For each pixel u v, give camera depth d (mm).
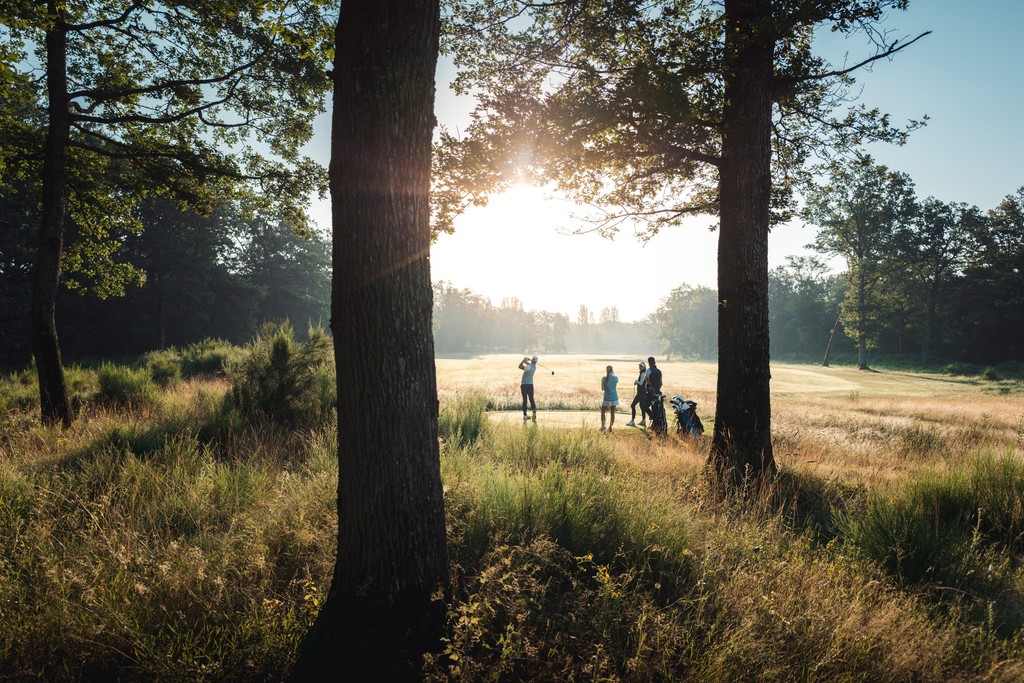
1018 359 69188
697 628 2938
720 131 7762
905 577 4262
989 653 3012
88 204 12273
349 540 2906
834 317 102500
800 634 2904
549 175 8406
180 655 2576
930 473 6492
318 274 61594
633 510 4328
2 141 10406
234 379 10406
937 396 29875
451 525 4012
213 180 12055
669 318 133000
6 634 2625
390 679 2500
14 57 9102
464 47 8234
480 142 7422
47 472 5297
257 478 5352
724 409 7578
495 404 20469
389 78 2803
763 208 7539
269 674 2533
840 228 63375
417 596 2895
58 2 8477
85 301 39406
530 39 8023
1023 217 68375
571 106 7441
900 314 77312
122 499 4562
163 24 10211
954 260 68375
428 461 3014
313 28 7637
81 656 2602
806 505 6500
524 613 2848
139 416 9742
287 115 12305
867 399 26891
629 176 9227
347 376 2891
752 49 7398
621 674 2627
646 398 13820
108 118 10078
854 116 8586
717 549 3895
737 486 6359
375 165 2803
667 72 6789
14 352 34125
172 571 3195
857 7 6422
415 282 2941
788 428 13305
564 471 5539
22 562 3355
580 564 3689
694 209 9750
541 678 2555
